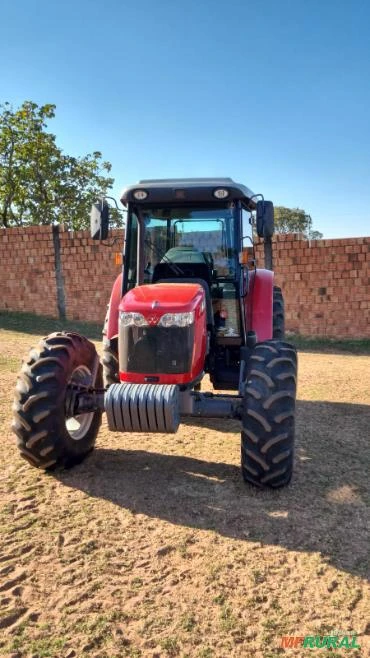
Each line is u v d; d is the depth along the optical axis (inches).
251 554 130.9
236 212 194.9
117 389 153.7
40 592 116.0
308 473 180.7
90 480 171.6
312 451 202.7
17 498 157.6
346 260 511.8
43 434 161.8
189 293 170.1
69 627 105.5
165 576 122.1
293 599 115.0
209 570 124.3
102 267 573.0
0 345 440.5
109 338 208.1
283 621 108.2
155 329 160.2
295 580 121.4
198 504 155.9
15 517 146.3
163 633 104.3
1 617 107.7
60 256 585.3
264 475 160.1
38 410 160.9
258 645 101.7
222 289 197.2
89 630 104.8
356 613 111.2
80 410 172.9
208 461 190.7
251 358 167.2
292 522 146.4
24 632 103.9
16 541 134.7
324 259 517.3
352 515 151.6
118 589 117.2
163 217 198.8
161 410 149.3
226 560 128.1
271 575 123.0
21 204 893.2
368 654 100.0
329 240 514.3
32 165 872.9
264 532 141.0
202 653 99.5
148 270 200.5
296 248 523.2
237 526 143.8
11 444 203.0
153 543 135.0
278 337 278.8
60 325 566.6
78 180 935.0
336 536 139.9
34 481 169.9
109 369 213.2
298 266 524.4
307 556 130.5
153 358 160.1
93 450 199.3
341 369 386.0
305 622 108.1
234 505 155.6
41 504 154.4
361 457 197.5
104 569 124.0
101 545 133.7
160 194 189.8
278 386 158.4
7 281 606.2
